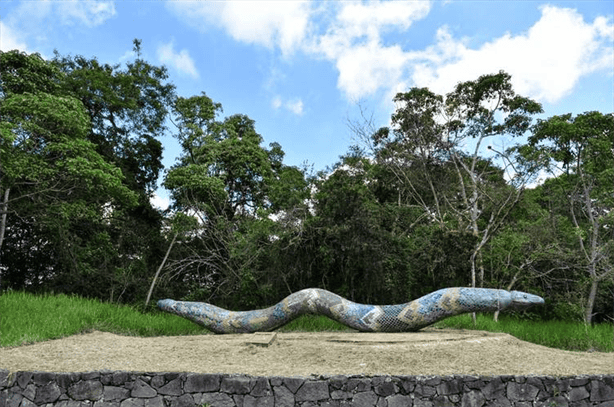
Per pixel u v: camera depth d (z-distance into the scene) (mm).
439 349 9742
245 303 19641
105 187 17375
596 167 20391
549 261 19688
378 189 23953
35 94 17172
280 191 21141
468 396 7887
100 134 25703
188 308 13891
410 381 7871
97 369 8633
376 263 17016
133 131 26875
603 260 18844
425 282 18938
